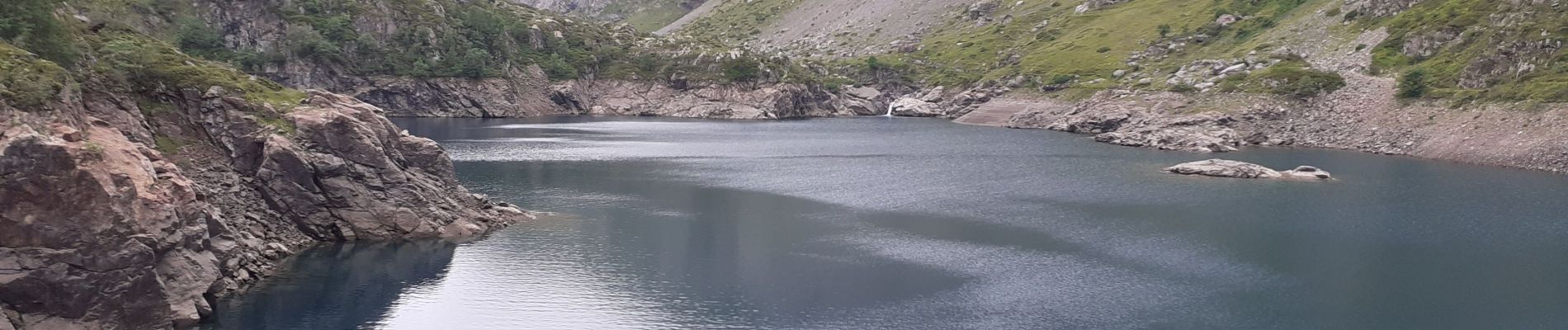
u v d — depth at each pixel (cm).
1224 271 7406
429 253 7644
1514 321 6228
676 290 6738
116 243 5059
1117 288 6912
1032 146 17125
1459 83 16612
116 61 7300
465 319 6019
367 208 8012
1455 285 7056
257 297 6334
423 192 8500
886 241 8394
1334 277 7256
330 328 5766
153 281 5250
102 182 5056
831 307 6372
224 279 6216
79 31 7406
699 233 8669
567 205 9994
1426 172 13050
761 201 10444
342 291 6538
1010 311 6331
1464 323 6188
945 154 15625
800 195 10944
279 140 7612
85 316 4994
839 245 8219
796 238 8512
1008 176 12744
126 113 7081
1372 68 18700
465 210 8694
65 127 5225
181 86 7600
